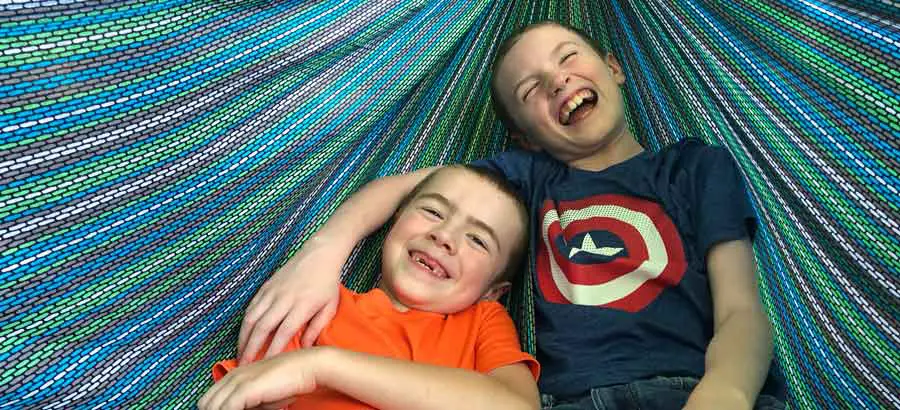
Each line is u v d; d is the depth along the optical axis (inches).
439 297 47.1
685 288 44.4
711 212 45.2
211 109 40.9
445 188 50.2
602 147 53.7
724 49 52.2
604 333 43.8
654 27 59.5
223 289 43.2
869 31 39.7
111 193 36.7
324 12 46.9
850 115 41.8
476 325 46.9
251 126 43.6
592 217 49.6
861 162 41.4
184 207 40.1
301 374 36.6
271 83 44.6
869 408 41.5
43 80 34.0
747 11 48.1
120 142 36.8
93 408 36.7
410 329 45.2
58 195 34.8
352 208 50.8
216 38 40.3
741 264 43.1
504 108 56.9
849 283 42.3
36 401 34.6
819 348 44.5
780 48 46.6
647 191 49.3
